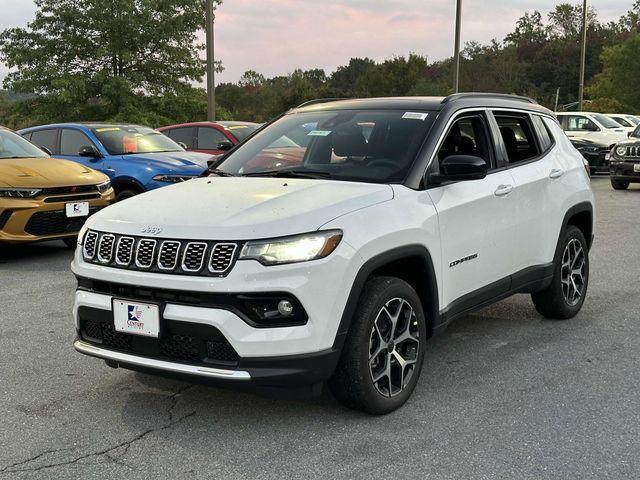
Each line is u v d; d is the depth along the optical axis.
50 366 4.61
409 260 3.90
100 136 10.44
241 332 3.25
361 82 78.25
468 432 3.56
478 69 87.75
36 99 27.61
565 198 5.38
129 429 3.63
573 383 4.25
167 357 3.46
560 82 91.44
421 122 4.37
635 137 16.50
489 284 4.61
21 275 7.50
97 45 26.69
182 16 27.44
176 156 10.38
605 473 3.12
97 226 3.74
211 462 3.26
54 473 3.16
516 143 5.17
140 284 3.43
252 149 4.77
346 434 3.54
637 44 55.91
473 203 4.34
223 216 3.46
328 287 3.35
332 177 4.12
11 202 7.81
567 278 5.59
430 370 4.50
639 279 7.09
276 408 3.88
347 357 3.54
